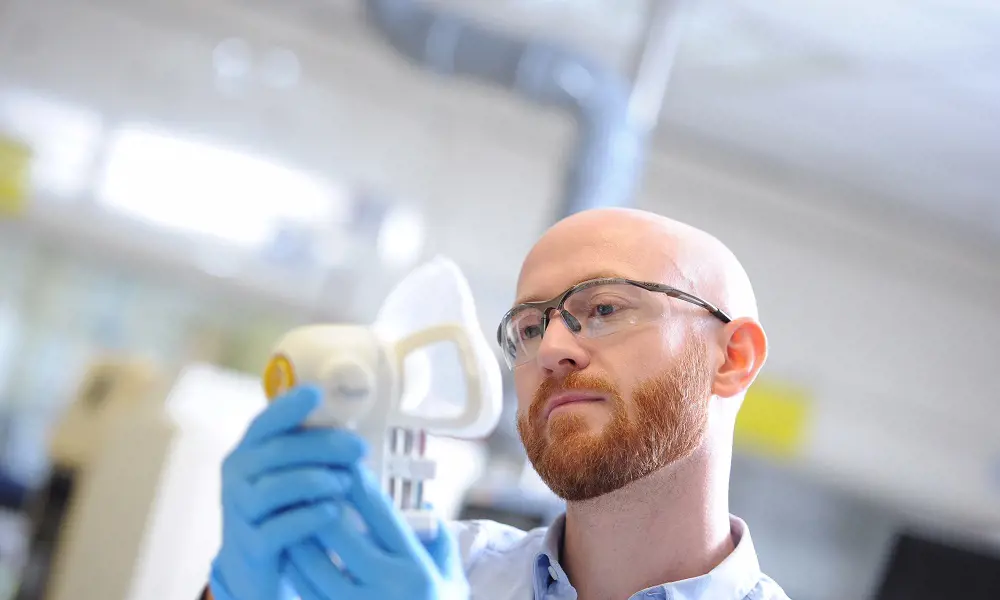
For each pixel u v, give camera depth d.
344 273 5.11
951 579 1.72
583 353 1.19
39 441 4.91
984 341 6.44
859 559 6.26
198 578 1.76
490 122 5.31
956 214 5.81
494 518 2.12
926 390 6.29
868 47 4.00
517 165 5.36
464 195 5.30
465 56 3.61
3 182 4.55
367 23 3.76
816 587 6.16
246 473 1.05
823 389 6.03
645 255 1.25
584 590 1.28
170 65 4.84
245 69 4.96
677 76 4.72
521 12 4.29
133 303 5.08
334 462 1.04
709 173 5.73
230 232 4.95
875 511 6.32
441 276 1.20
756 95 4.76
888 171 5.39
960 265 6.29
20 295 4.92
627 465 1.15
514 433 2.71
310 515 1.03
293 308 5.06
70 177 4.70
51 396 4.98
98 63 4.73
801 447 5.98
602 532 1.24
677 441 1.18
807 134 5.12
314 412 1.05
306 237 5.06
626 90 3.76
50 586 1.81
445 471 2.05
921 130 4.76
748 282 1.35
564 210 3.60
